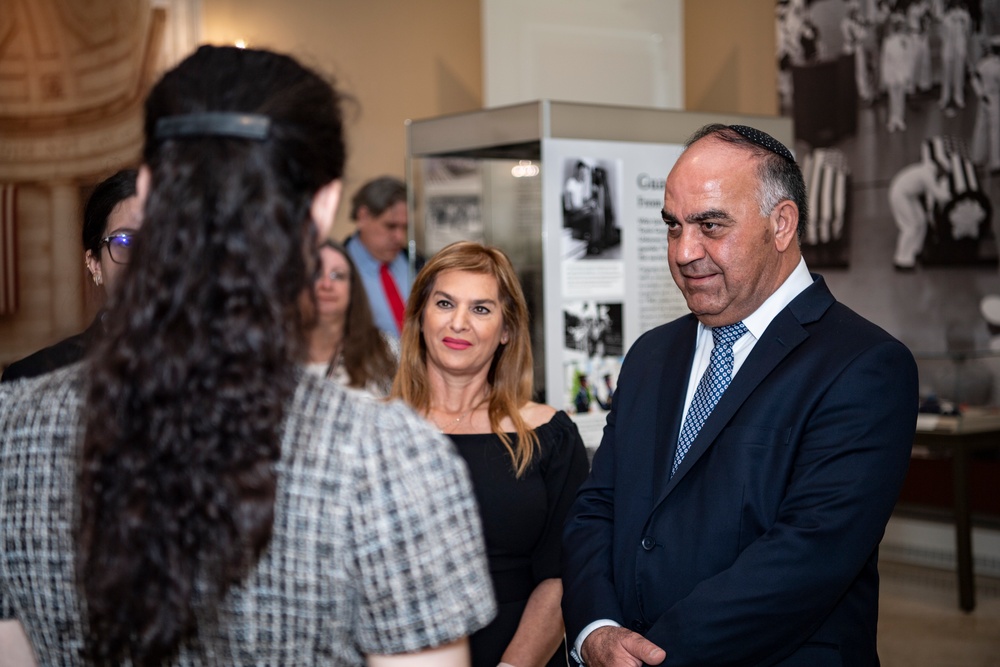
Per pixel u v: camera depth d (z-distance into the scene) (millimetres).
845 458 1562
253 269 785
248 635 809
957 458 4453
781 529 1547
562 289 2822
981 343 4906
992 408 4824
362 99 5754
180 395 769
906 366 1625
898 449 1587
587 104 2852
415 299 2299
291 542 801
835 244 5469
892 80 5180
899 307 5219
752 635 1517
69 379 893
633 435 1870
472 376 2256
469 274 2227
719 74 6121
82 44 5312
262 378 788
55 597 855
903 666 3719
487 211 2996
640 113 2971
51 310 5352
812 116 5531
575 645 1752
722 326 1777
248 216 791
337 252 2895
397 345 3059
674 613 1562
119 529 771
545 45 5484
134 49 5320
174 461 768
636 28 5766
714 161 1697
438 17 5977
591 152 2857
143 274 782
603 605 1733
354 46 5738
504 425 2199
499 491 2100
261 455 781
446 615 833
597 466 1962
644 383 1917
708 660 1521
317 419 828
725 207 1674
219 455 768
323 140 858
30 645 942
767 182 1696
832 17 5410
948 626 4219
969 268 4938
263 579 802
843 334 1667
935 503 5215
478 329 2188
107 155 5367
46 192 5359
